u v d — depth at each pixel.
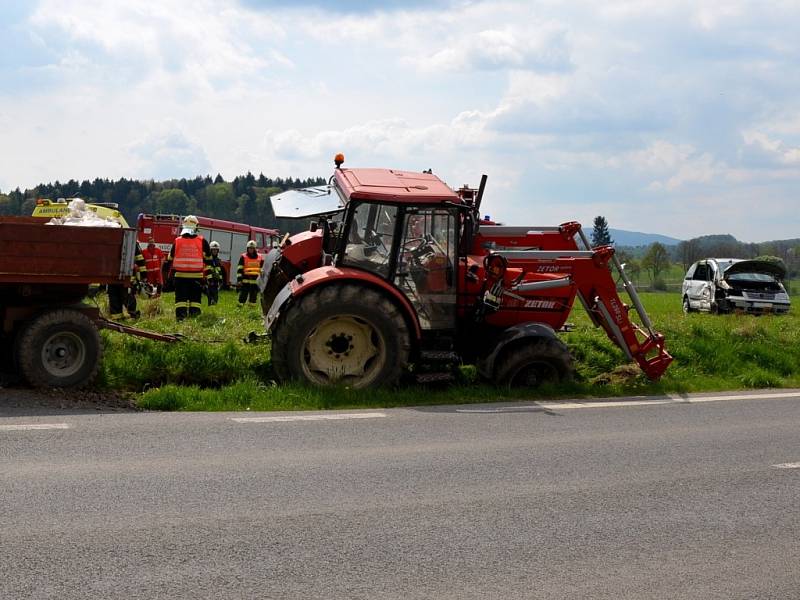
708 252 126.94
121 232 10.16
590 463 7.36
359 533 5.35
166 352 11.22
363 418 9.03
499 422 9.09
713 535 5.59
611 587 4.68
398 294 10.70
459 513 5.83
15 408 8.85
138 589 4.37
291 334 10.39
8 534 5.07
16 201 128.25
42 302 10.20
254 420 8.66
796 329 17.45
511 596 4.50
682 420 9.57
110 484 6.13
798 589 4.74
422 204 10.91
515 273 11.62
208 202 148.75
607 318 12.08
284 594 4.39
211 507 5.71
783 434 8.88
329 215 11.52
